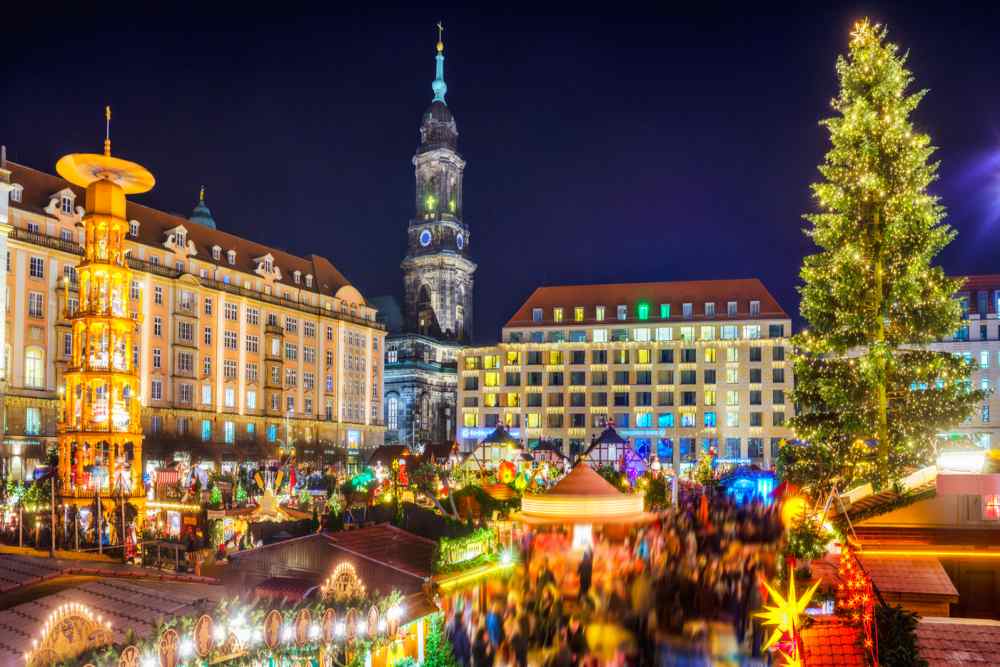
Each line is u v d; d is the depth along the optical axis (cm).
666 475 4894
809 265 3297
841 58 3238
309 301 11381
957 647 1302
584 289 11862
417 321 16462
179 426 8769
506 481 4050
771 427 10731
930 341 3100
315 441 10700
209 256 9838
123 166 4522
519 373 11500
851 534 1927
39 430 7212
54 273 7562
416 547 2191
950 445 3198
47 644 1221
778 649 1316
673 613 1539
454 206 17425
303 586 1855
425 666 1761
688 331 11156
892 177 3070
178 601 1459
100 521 3422
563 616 1576
